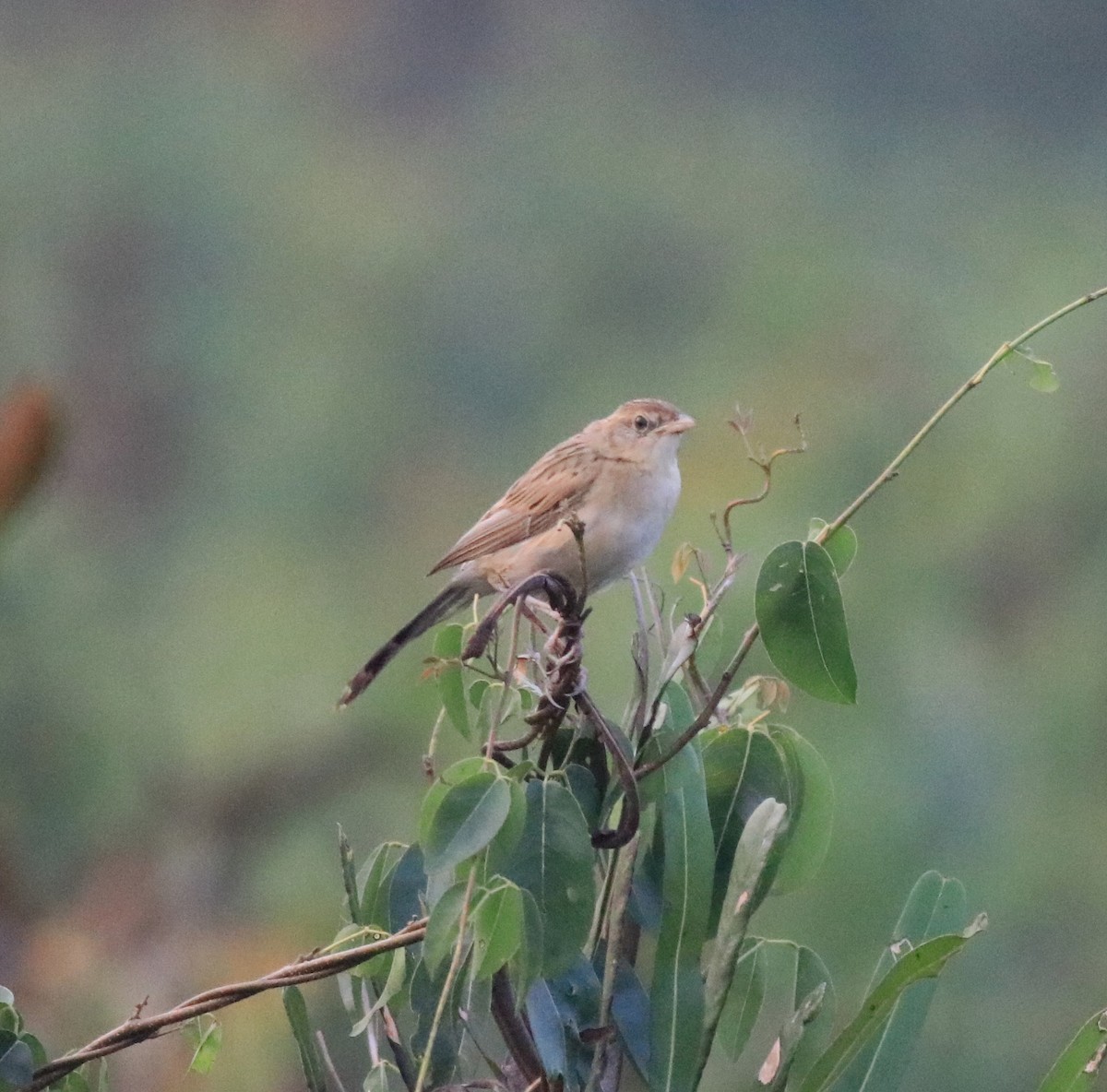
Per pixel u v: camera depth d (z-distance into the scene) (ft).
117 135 70.03
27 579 49.08
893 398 50.14
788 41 76.69
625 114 75.61
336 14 82.48
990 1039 33.37
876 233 65.82
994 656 40.75
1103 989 34.04
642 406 25.70
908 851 34.91
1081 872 35.68
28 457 22.39
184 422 64.13
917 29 74.18
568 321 66.28
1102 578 42.16
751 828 15.48
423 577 57.36
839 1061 15.52
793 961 17.48
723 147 72.54
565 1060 15.24
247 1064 28.25
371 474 62.39
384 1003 15.48
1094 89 71.56
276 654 50.44
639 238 67.97
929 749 36.73
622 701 37.93
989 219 66.03
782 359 55.98
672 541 43.68
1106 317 50.11
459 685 16.97
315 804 38.86
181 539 59.77
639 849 16.40
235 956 33.27
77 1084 16.25
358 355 65.46
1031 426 45.62
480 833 14.61
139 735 44.68
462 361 65.41
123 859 35.63
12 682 46.09
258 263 68.28
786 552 16.16
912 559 43.34
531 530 25.17
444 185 72.28
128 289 67.36
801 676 16.24
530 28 81.71
